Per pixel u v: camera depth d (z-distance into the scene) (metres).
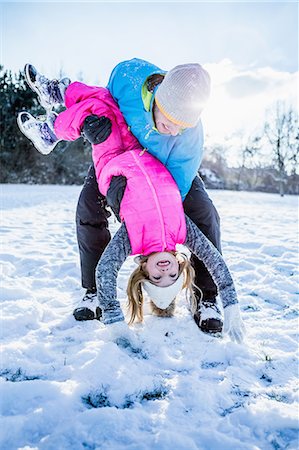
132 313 2.51
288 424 1.63
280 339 2.38
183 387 1.89
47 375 2.00
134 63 2.68
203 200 2.62
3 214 8.52
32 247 4.98
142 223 2.25
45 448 1.52
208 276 2.63
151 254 2.31
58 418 1.67
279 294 3.17
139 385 1.89
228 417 1.68
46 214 8.86
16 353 2.16
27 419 1.64
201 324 2.49
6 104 26.39
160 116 2.29
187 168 2.53
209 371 2.04
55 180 27.80
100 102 2.63
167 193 2.31
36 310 2.67
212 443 1.55
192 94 2.13
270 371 2.04
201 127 2.53
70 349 2.24
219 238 2.69
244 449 1.52
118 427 1.61
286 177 34.69
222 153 38.50
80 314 2.63
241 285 3.48
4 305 2.75
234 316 2.22
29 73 2.99
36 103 26.94
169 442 1.54
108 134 2.49
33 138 3.15
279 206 14.52
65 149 28.11
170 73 2.19
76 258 4.40
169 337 2.39
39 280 3.49
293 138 29.77
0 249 4.72
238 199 18.39
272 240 5.77
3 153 26.39
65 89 3.00
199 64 2.21
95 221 2.67
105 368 1.98
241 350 2.21
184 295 3.02
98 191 2.70
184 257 2.53
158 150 2.47
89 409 1.71
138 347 2.25
